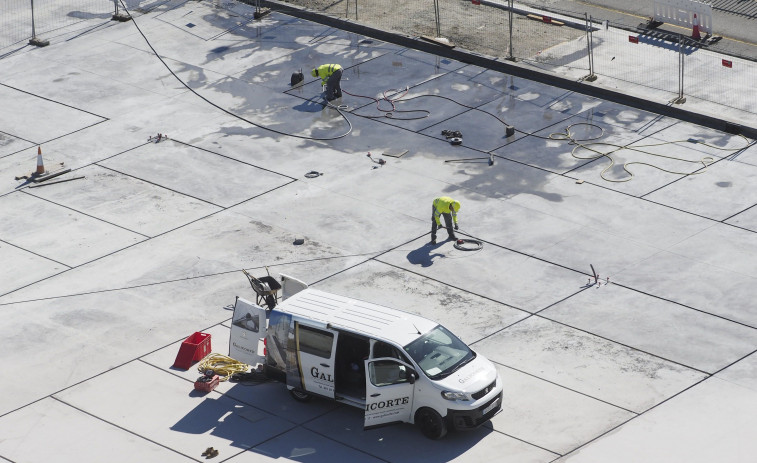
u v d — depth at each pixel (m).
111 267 26.23
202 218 28.34
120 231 27.80
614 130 32.62
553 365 22.41
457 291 25.08
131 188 29.88
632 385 21.77
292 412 21.08
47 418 20.94
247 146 32.06
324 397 20.81
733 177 29.83
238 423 20.75
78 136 32.72
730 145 31.58
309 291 21.91
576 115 33.59
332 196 29.31
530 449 19.89
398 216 28.28
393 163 30.97
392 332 20.33
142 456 19.81
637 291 25.00
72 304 24.77
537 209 28.48
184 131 32.97
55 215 28.56
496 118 33.50
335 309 21.11
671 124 32.94
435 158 31.23
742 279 25.33
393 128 32.97
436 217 26.50
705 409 21.02
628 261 26.16
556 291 25.05
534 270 25.91
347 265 26.16
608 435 20.28
